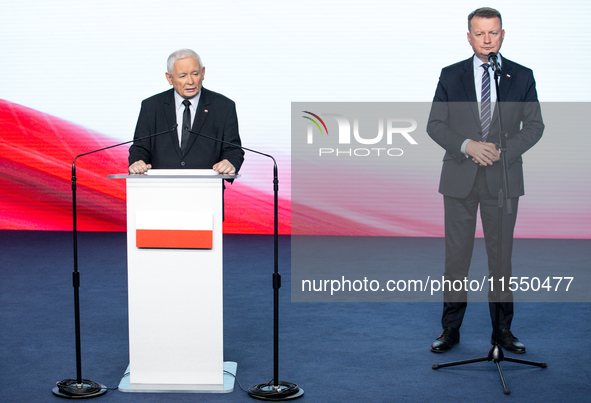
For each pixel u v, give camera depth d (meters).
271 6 6.89
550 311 3.96
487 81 3.02
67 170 7.46
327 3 6.82
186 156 2.88
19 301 4.14
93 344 3.19
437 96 3.11
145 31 7.06
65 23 7.14
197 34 6.99
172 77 2.82
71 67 7.20
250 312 3.91
